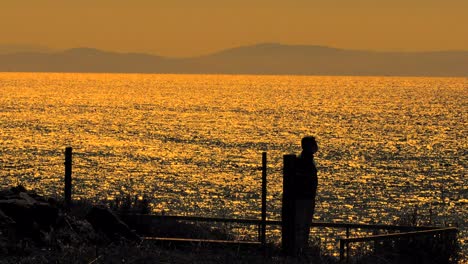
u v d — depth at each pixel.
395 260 36.03
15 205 31.72
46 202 35.50
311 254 35.50
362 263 34.78
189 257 31.16
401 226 39.94
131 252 30.67
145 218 42.06
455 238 38.19
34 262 27.94
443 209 159.38
